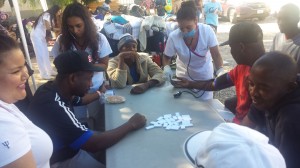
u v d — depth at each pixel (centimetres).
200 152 95
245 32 169
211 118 202
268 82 116
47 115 168
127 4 1261
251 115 159
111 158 159
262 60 119
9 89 110
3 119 101
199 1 807
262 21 1219
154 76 280
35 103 173
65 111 170
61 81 177
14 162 99
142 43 411
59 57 178
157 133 184
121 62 280
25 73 115
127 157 159
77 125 171
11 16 855
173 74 302
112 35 393
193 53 282
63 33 274
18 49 110
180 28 271
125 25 405
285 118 115
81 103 254
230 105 252
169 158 156
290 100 117
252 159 80
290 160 114
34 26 580
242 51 174
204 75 294
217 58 288
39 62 587
